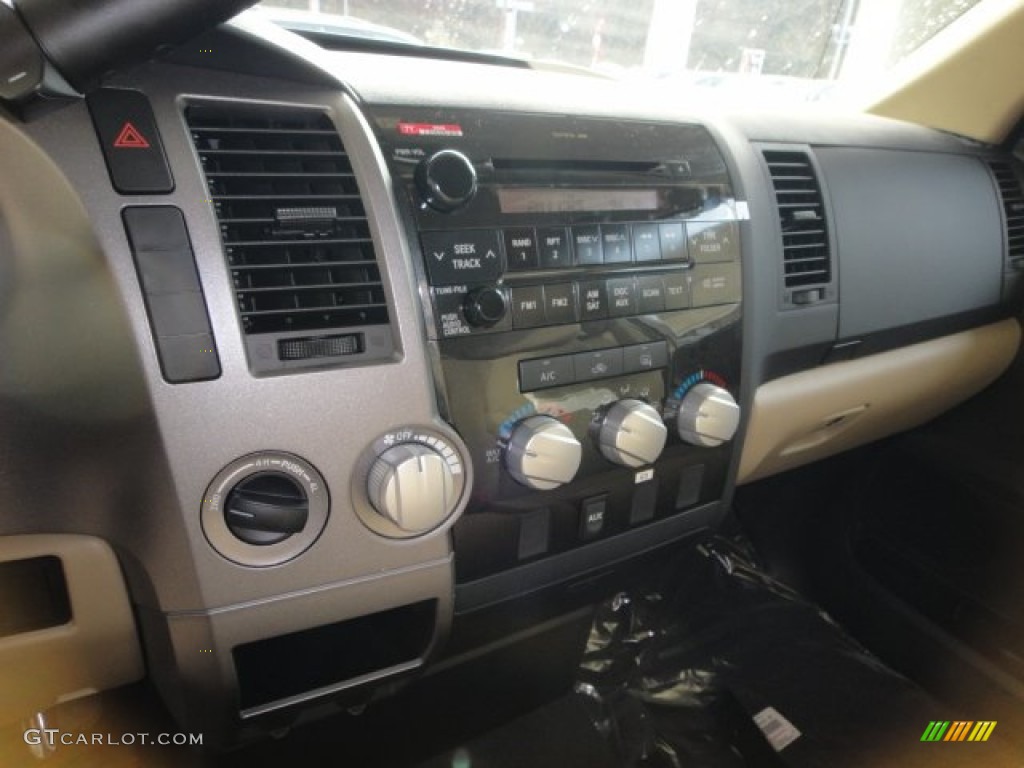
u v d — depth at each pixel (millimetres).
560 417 630
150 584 512
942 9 1298
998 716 1099
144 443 473
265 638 532
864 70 1407
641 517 728
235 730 576
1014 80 1178
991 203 1149
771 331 859
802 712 1101
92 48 369
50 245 455
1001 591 1120
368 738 845
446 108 595
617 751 1052
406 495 513
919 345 1101
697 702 1154
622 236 665
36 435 482
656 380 693
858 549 1335
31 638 538
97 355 465
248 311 493
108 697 742
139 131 466
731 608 1328
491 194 594
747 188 792
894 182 1015
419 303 549
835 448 1167
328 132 534
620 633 1250
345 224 530
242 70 507
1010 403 1195
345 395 512
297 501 510
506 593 658
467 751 957
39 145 439
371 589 556
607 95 739
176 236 470
